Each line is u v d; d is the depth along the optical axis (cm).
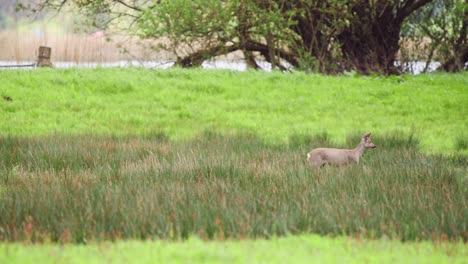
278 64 10412
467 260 2572
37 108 7294
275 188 3800
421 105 7850
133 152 5244
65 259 2441
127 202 3341
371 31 10594
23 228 2966
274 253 2550
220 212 3136
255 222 3025
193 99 7838
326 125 7106
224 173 4338
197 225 3030
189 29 9656
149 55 10450
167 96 7862
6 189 3994
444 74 9725
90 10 10294
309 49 10562
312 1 10250
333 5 10056
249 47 10506
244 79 8500
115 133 6331
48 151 5056
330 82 8606
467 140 6200
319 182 4041
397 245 2791
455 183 4216
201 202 3375
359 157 4856
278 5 10344
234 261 2428
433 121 7369
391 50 10819
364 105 7869
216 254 2483
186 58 10306
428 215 3238
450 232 3094
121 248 2623
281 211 3177
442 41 11144
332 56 10631
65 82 7981
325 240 2839
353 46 10694
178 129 6838
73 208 3253
